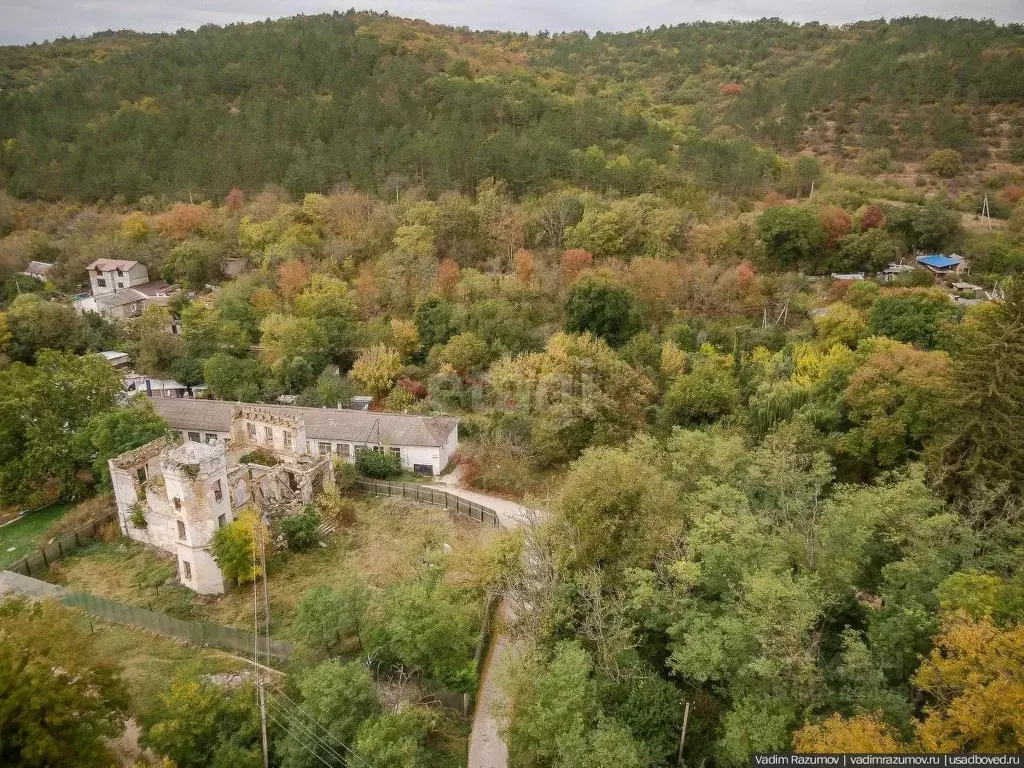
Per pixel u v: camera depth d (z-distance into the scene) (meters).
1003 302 48.69
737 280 88.75
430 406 71.88
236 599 46.19
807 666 30.38
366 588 42.94
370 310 88.81
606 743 30.64
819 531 40.03
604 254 95.44
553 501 47.56
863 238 99.12
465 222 100.50
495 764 34.34
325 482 56.81
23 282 97.06
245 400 73.12
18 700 28.16
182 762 31.58
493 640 42.91
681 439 50.44
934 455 49.19
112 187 120.44
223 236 105.81
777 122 151.12
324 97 137.75
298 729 32.78
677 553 39.59
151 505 50.59
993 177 122.06
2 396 57.16
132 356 82.06
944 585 33.50
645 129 134.00
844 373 63.25
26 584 44.94
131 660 39.97
